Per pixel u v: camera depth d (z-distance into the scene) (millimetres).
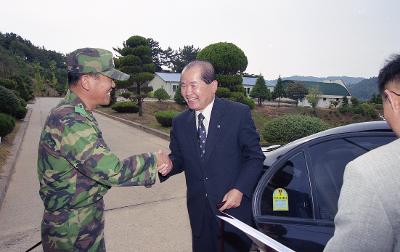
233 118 2348
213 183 2340
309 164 2250
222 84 18297
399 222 936
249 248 2250
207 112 2395
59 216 1966
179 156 2574
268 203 2244
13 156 8945
